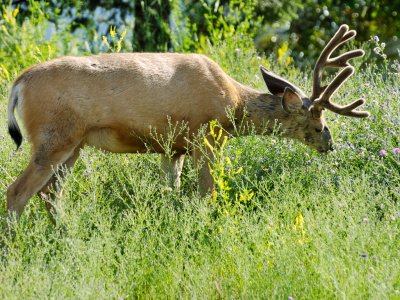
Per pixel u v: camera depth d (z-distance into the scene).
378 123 17.27
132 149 16.20
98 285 12.09
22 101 15.23
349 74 16.67
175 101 15.96
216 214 15.27
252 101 17.20
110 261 13.10
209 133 16.42
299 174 16.20
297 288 11.91
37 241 13.22
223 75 16.66
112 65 15.54
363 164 16.36
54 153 15.19
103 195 15.68
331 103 16.91
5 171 15.54
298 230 13.54
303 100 17.30
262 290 12.08
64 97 15.15
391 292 11.15
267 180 15.47
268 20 35.38
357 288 11.43
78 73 15.27
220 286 12.52
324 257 12.29
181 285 12.80
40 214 15.31
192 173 16.58
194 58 16.41
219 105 16.42
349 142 17.02
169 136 15.66
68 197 15.05
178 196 15.50
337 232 13.03
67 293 11.91
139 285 12.83
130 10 34.06
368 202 14.59
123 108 15.53
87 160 15.86
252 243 13.54
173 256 13.18
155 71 15.82
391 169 15.79
